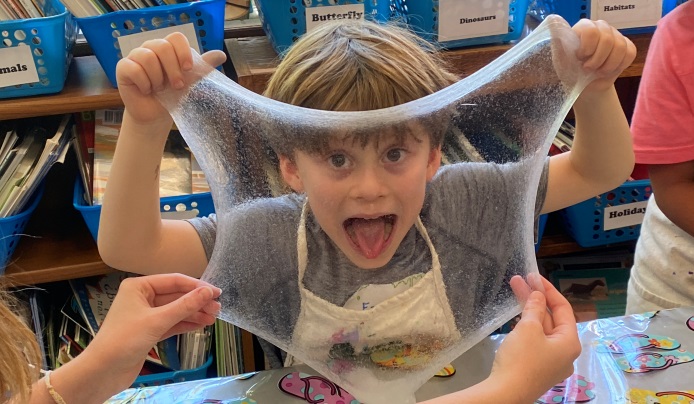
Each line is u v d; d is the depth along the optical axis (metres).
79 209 1.07
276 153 0.52
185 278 0.61
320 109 0.54
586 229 1.27
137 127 0.56
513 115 0.52
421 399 0.63
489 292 0.58
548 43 0.51
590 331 0.71
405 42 0.60
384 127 0.48
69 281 1.27
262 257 0.56
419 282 0.56
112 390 0.58
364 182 0.50
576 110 0.66
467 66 1.04
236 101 0.50
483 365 0.67
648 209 1.00
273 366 0.92
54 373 0.56
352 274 0.56
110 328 0.58
